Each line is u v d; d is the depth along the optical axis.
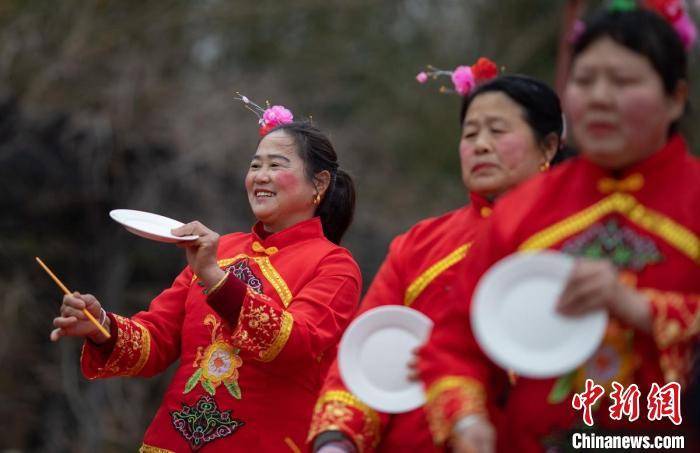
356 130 52.31
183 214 39.69
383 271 11.35
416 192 52.53
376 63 55.03
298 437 12.95
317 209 14.70
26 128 36.66
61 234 37.66
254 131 42.34
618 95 8.50
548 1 58.03
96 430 37.53
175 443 13.12
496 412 9.13
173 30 43.84
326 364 13.38
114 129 38.31
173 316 14.05
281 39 50.41
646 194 8.68
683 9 9.03
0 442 36.84
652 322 8.12
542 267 8.29
